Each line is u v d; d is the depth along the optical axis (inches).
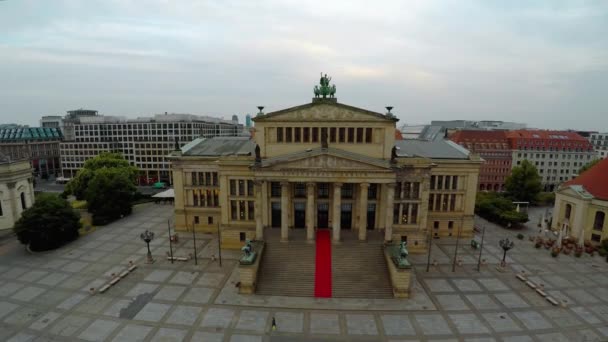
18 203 3117.6
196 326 1612.9
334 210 2250.2
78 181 4072.3
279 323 1646.2
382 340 1523.1
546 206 4379.9
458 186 2849.4
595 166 3144.7
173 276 2135.8
